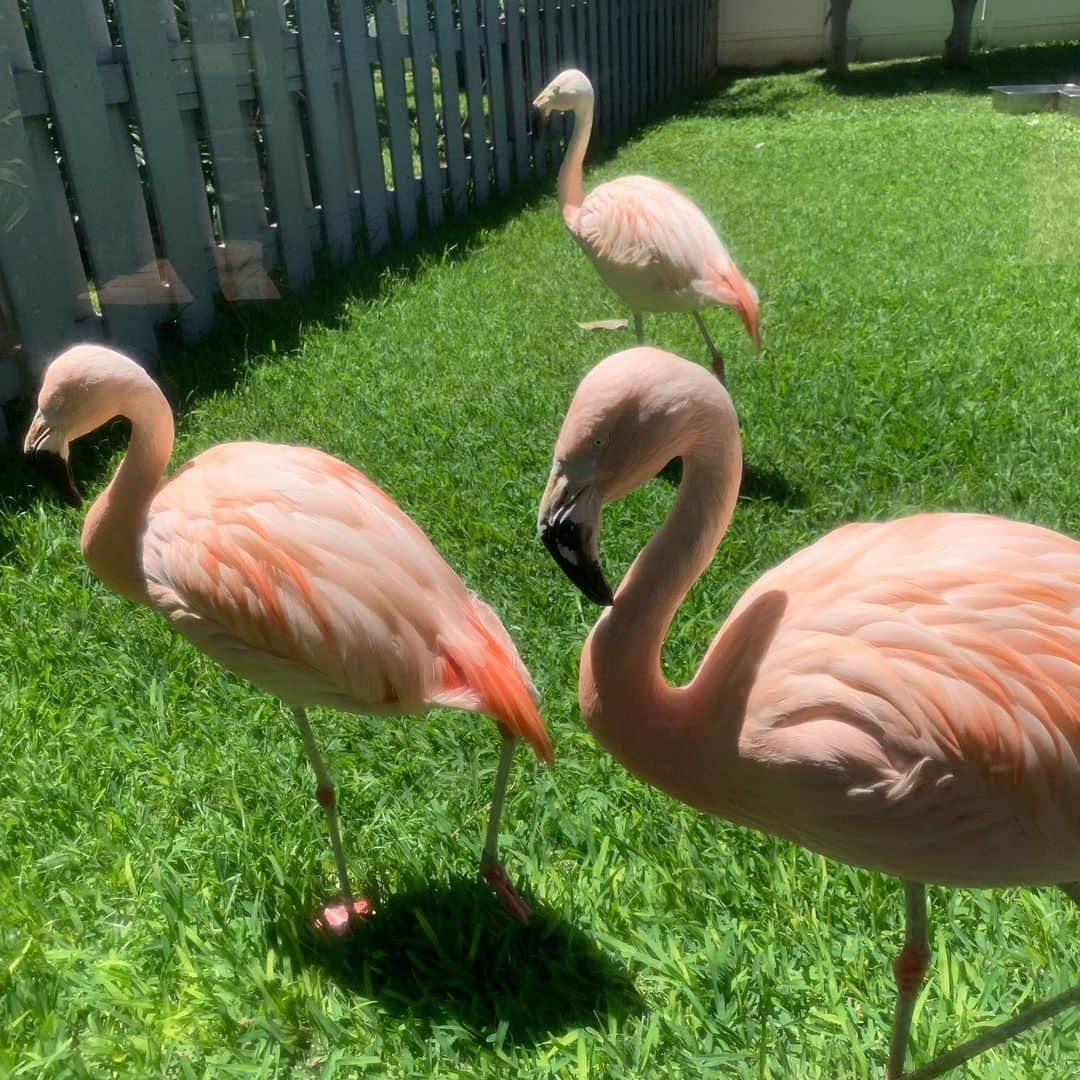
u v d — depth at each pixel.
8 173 4.88
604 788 2.83
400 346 5.82
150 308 5.83
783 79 16.17
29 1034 2.21
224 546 2.34
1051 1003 1.83
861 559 1.97
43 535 3.95
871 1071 2.10
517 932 2.46
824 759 1.75
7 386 5.03
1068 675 1.78
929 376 5.14
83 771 2.91
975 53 16.28
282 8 6.75
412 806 2.84
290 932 2.47
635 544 3.88
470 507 4.13
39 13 5.01
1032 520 3.93
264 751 3.02
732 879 2.53
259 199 6.63
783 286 6.75
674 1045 2.19
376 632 2.24
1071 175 9.16
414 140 8.55
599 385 1.80
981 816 1.76
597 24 12.12
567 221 5.06
